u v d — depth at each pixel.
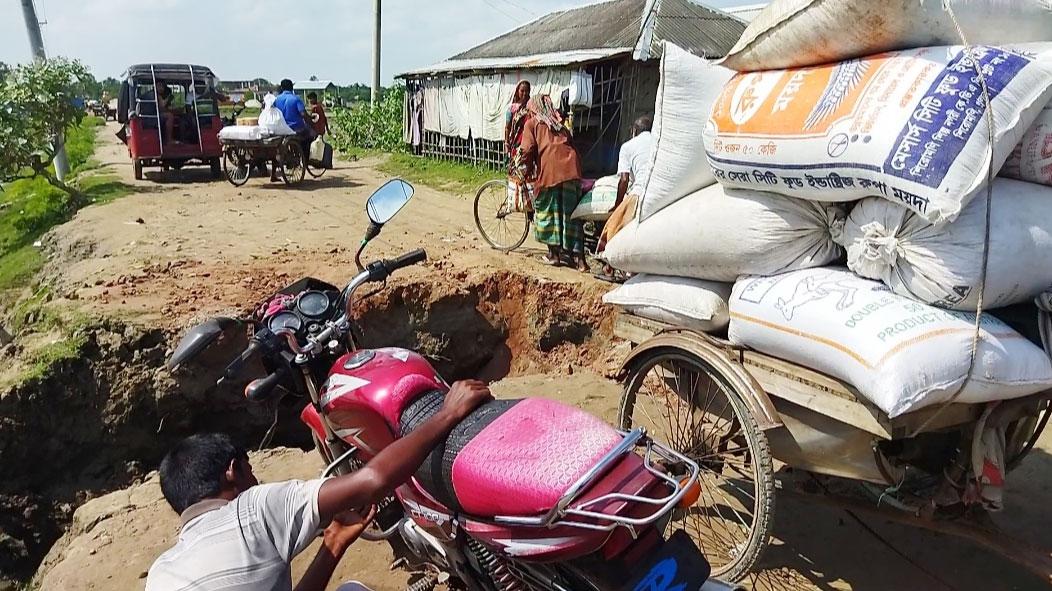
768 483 3.12
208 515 2.27
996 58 2.60
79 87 13.18
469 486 2.45
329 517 2.30
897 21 2.73
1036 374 2.73
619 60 14.12
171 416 6.04
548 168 7.77
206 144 14.94
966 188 2.50
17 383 5.72
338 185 14.20
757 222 3.23
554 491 2.26
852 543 3.94
